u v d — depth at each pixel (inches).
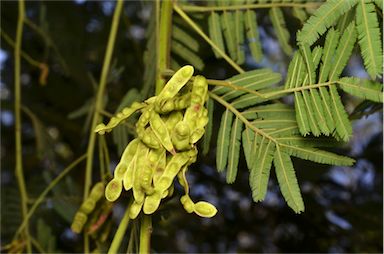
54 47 41.3
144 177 18.3
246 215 45.2
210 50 33.1
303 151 19.9
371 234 39.3
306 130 18.9
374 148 40.4
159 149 18.6
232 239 46.3
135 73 42.3
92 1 46.1
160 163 18.6
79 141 50.3
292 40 28.3
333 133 18.7
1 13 46.4
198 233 47.3
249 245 46.1
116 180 18.6
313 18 17.9
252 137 20.9
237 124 21.2
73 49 42.9
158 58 23.5
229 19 25.0
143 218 20.4
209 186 44.3
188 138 18.4
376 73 17.1
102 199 26.4
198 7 25.2
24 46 47.7
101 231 27.6
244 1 24.9
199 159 41.7
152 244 33.8
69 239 39.4
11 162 53.7
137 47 40.3
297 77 19.4
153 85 25.1
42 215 37.4
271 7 24.6
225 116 21.5
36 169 53.1
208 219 46.5
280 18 24.5
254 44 24.6
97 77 46.8
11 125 55.1
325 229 41.0
